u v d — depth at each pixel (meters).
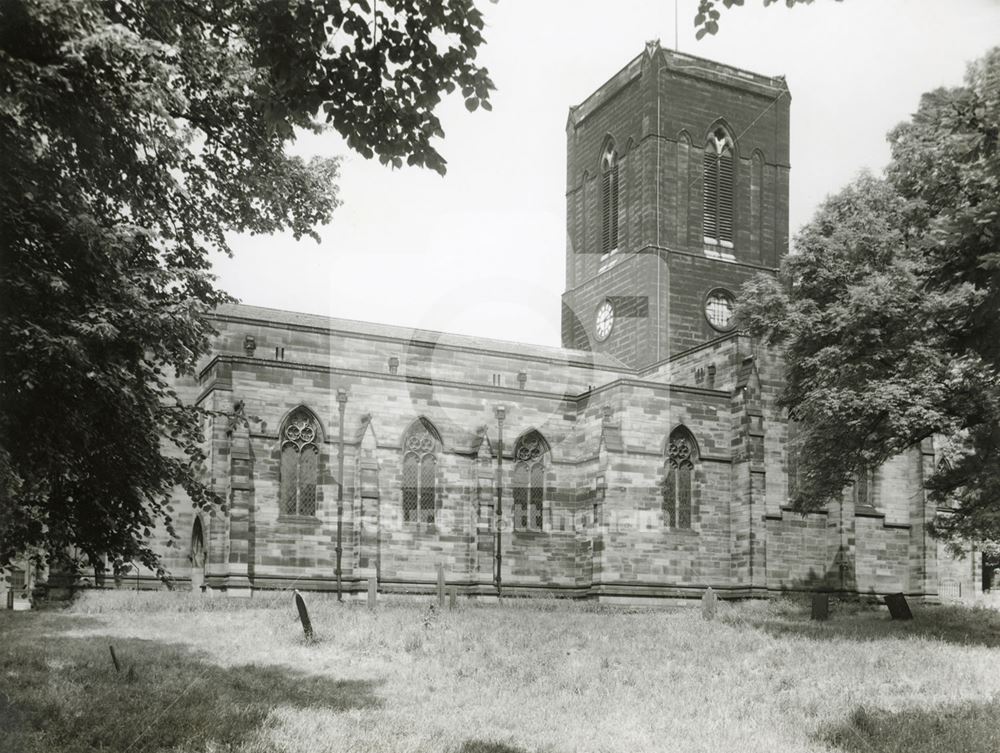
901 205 34.75
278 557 43.62
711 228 70.12
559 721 12.66
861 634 30.47
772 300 38.91
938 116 23.06
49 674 17.36
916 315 29.81
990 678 20.31
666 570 49.50
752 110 71.62
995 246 16.39
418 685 15.21
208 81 17.89
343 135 10.35
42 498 16.39
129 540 17.42
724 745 12.49
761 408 54.41
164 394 17.17
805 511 38.34
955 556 51.94
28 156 13.49
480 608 21.03
